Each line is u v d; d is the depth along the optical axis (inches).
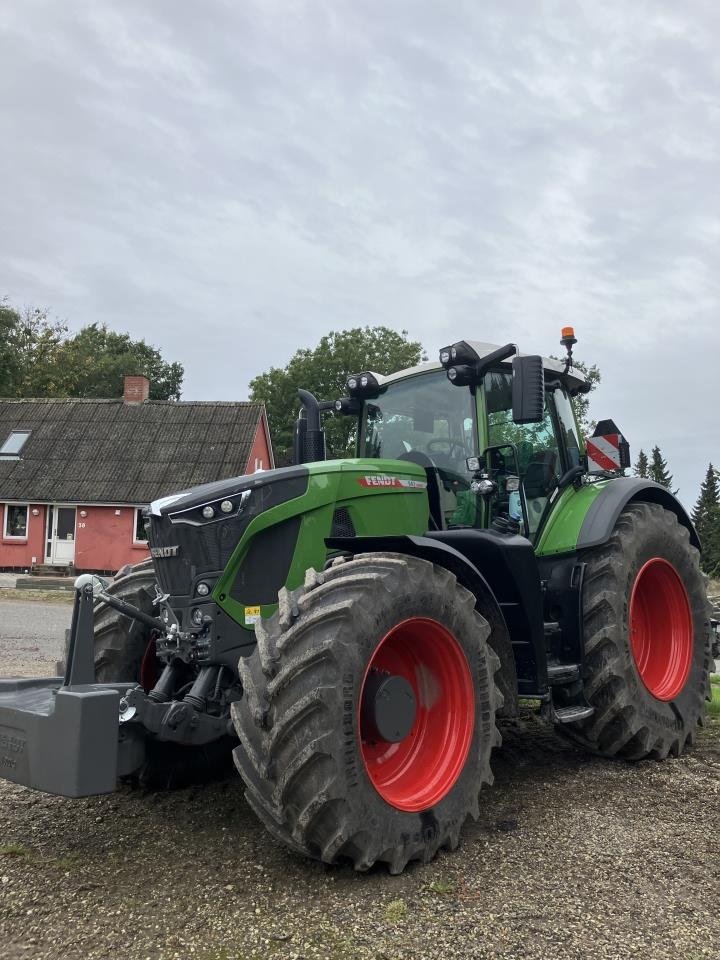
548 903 114.5
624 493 195.8
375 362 1539.1
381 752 138.1
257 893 116.3
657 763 187.5
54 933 104.3
